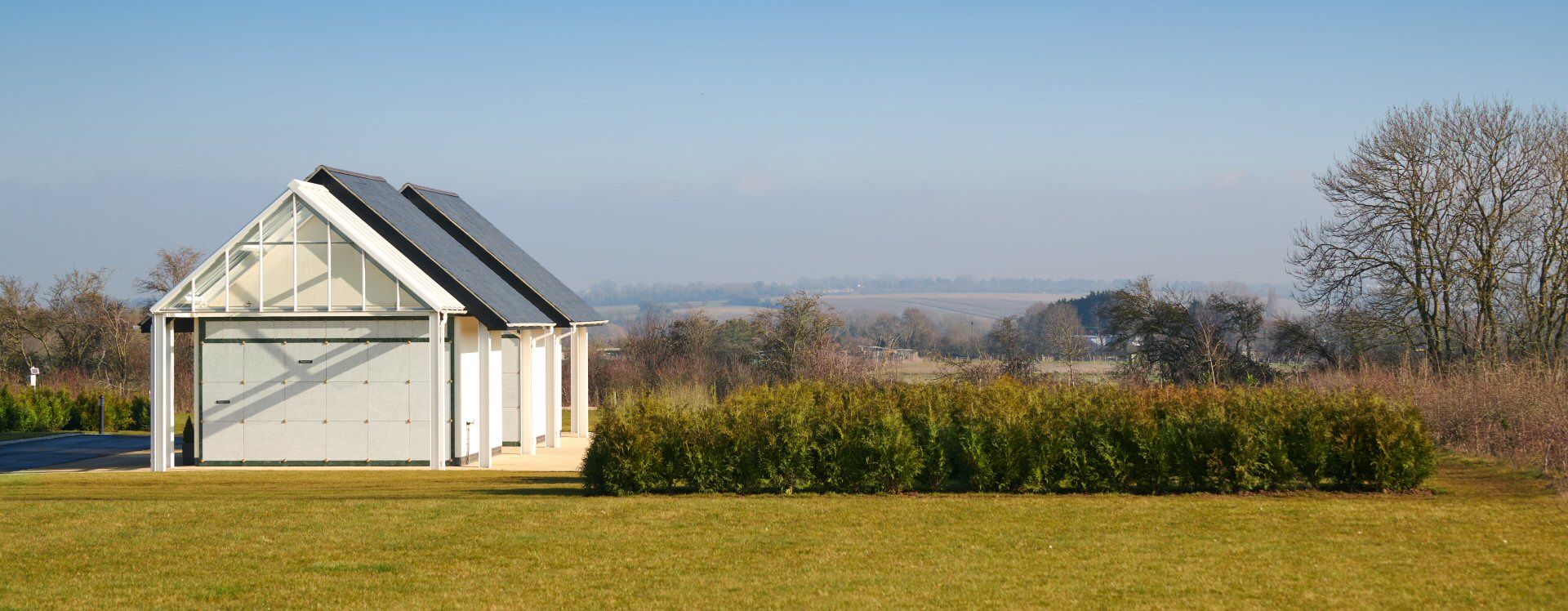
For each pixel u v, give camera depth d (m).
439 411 23.73
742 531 13.88
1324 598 10.43
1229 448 17.22
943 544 13.02
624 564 12.09
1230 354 43.09
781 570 11.78
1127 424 17.39
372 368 24.20
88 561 12.35
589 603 10.55
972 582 11.22
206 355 24.41
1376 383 27.56
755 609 10.30
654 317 60.78
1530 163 36.38
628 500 16.56
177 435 34.75
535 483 20.83
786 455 17.38
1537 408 22.17
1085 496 16.83
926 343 79.00
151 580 11.48
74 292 56.97
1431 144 37.16
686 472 17.59
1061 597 10.59
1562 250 36.09
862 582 11.24
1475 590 10.64
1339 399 18.02
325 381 24.23
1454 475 19.09
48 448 30.72
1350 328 38.78
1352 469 17.28
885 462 17.14
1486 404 23.09
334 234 24.02
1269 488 17.23
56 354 57.22
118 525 14.50
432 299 23.58
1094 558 12.20
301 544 13.21
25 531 14.14
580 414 32.78
